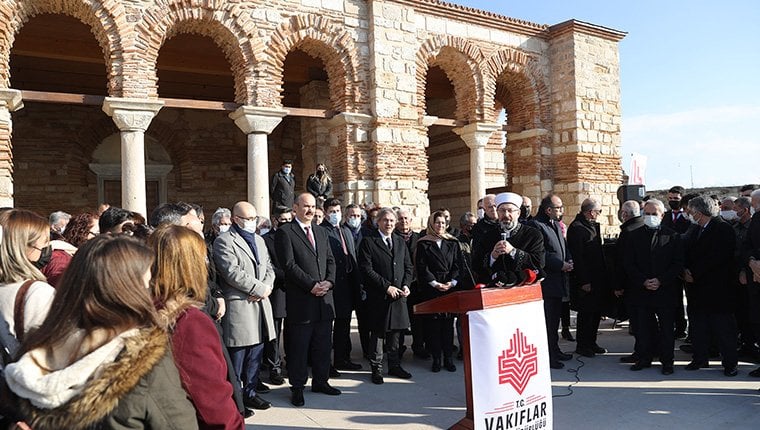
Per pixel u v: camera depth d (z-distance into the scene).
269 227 9.28
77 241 5.99
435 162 22.14
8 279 3.45
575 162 17.62
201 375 2.71
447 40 16.12
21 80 18.20
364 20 15.00
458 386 7.36
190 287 3.05
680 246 7.73
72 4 11.97
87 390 2.07
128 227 5.50
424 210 15.42
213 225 7.73
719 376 7.59
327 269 7.10
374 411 6.38
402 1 15.16
